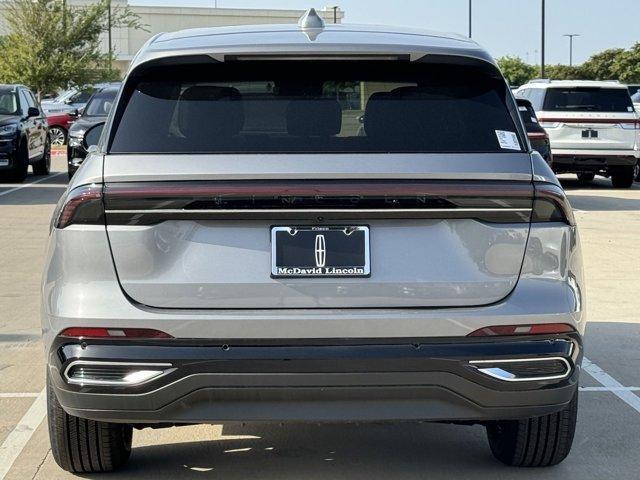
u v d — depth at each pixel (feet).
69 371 12.88
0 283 32.35
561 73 268.62
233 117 13.43
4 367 22.29
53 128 117.91
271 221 12.71
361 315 12.62
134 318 12.61
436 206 12.76
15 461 16.29
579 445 17.26
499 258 12.94
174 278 12.71
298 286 12.64
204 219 12.71
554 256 13.12
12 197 60.08
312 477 15.60
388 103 13.69
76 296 12.82
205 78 13.85
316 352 12.55
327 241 12.72
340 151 13.05
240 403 12.80
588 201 60.49
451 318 12.70
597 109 66.85
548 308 12.94
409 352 12.61
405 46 13.84
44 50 144.46
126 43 229.04
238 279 12.65
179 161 12.91
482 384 12.80
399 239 12.82
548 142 54.08
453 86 13.97
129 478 15.44
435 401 12.91
